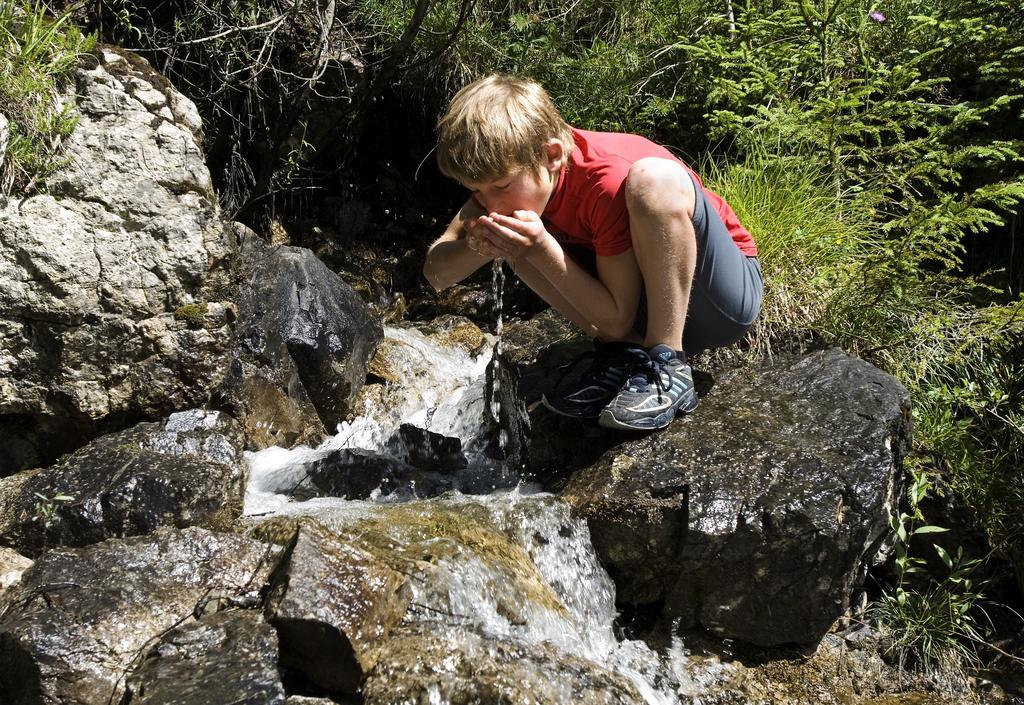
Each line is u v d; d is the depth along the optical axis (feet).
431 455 11.31
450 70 17.22
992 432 12.28
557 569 9.34
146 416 10.62
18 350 9.93
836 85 13.84
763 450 9.55
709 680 9.27
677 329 9.56
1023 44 14.33
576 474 9.90
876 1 14.94
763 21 14.67
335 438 12.10
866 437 9.75
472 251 9.84
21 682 7.10
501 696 7.34
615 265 9.27
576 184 9.09
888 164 13.43
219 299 11.10
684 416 10.23
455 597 8.25
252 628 7.50
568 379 10.86
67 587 7.69
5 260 9.71
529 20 17.88
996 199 12.16
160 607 7.71
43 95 10.09
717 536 9.04
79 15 14.47
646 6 17.78
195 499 9.11
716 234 9.37
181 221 10.71
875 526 9.44
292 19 16.66
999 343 12.59
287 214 17.63
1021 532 11.31
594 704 7.53
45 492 9.03
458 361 14.87
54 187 10.07
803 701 9.24
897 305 12.09
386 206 18.15
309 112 16.83
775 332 11.75
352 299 13.00
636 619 9.68
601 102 16.34
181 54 16.15
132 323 10.41
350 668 7.47
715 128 14.30
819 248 12.34
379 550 8.62
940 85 14.90
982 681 9.98
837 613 9.49
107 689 7.13
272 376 11.50
